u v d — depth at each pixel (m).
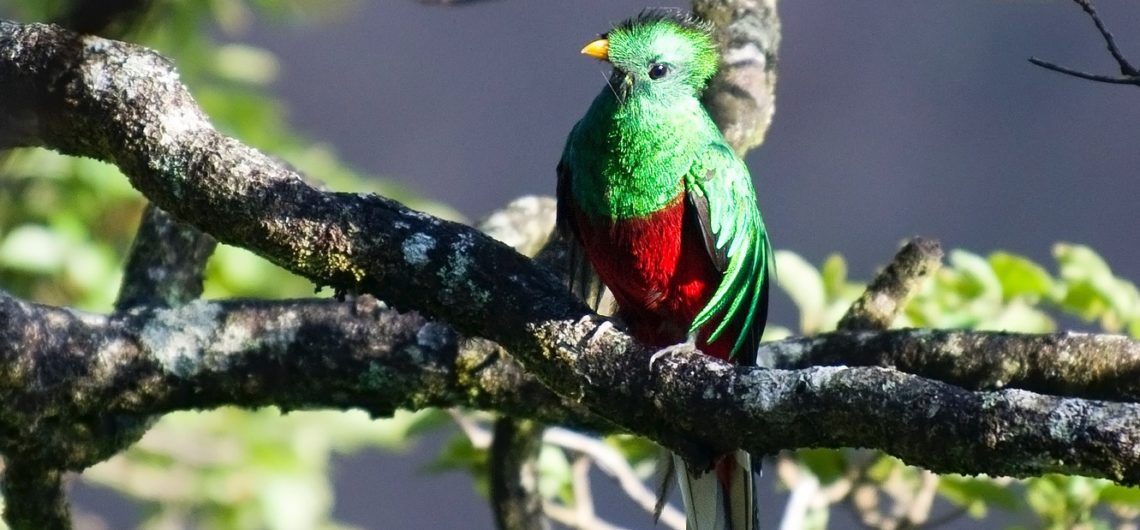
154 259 8.27
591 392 6.42
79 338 7.75
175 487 14.12
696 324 8.00
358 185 15.31
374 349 7.96
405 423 14.81
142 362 7.83
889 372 5.66
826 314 10.20
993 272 10.01
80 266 12.66
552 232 9.21
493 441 9.52
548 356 6.50
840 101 37.41
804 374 5.84
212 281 13.09
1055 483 9.25
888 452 5.63
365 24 38.50
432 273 6.59
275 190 6.58
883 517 10.46
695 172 7.94
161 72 6.79
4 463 8.05
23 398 7.55
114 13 5.27
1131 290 10.05
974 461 5.42
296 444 14.42
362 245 6.58
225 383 7.95
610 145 7.98
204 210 6.62
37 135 6.92
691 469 6.46
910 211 36.47
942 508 16.64
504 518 9.55
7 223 13.07
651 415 6.29
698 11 9.77
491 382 8.00
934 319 9.70
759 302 8.54
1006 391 5.43
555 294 6.59
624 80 7.98
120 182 12.94
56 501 8.15
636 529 27.03
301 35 38.19
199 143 6.62
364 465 31.98
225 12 14.80
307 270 6.65
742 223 8.06
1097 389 7.71
